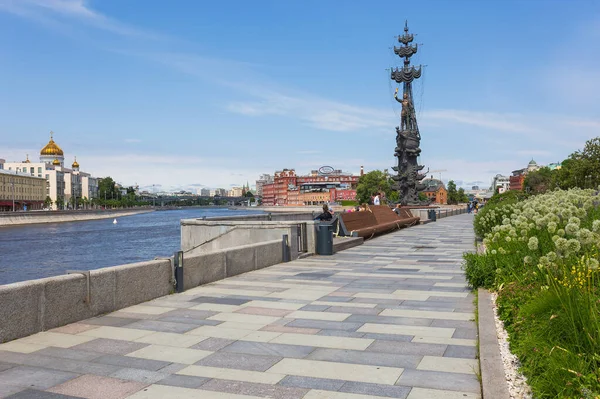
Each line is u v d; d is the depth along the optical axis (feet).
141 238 226.38
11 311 25.03
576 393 14.60
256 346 23.93
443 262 52.60
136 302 32.99
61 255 161.68
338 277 43.47
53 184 654.12
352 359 21.89
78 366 21.30
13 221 345.72
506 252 34.37
